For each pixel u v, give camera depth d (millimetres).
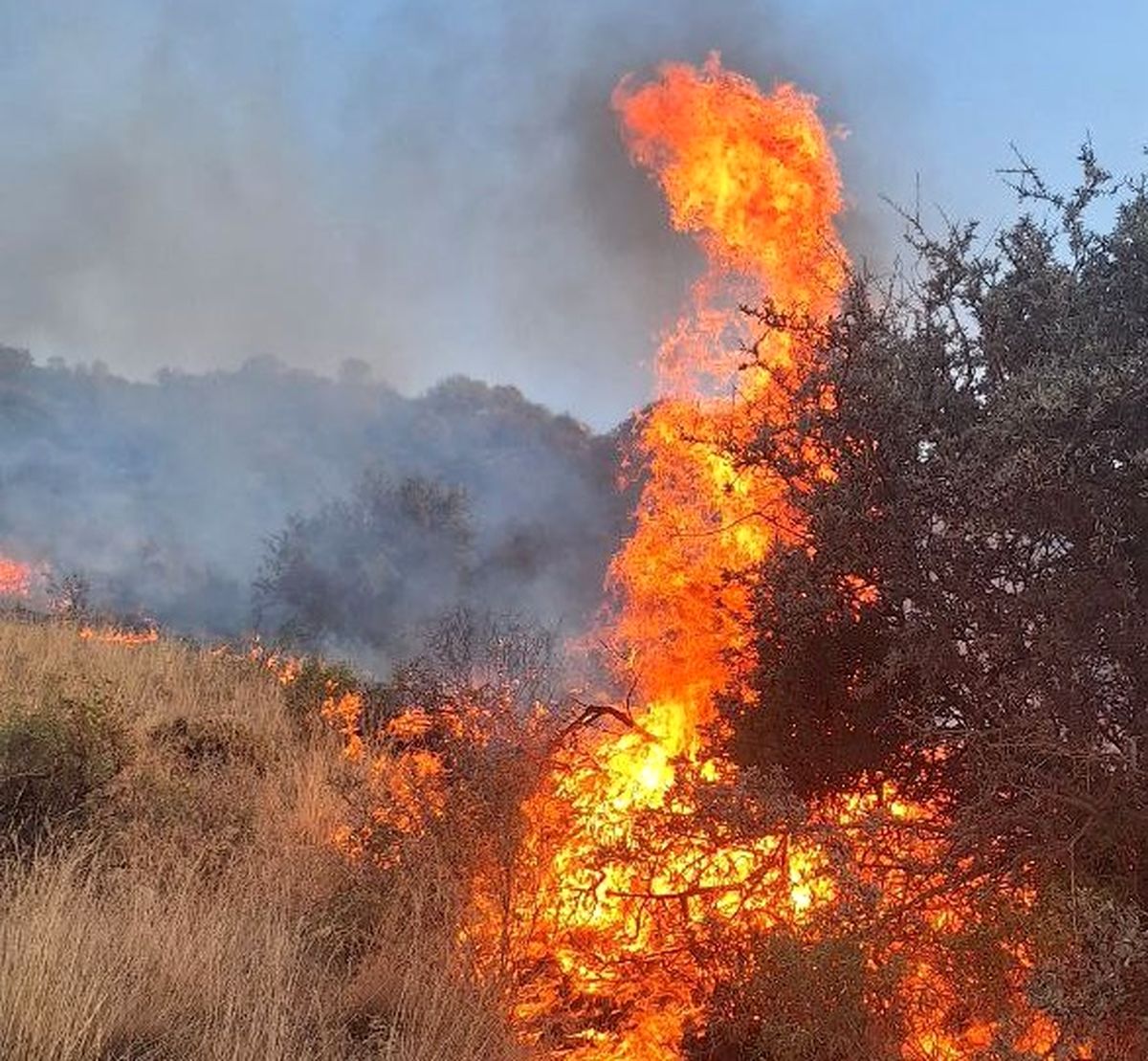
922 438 4133
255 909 4773
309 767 7141
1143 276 3984
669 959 4570
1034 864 3998
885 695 4562
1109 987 3279
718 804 4273
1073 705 3949
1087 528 3906
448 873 4812
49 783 5758
